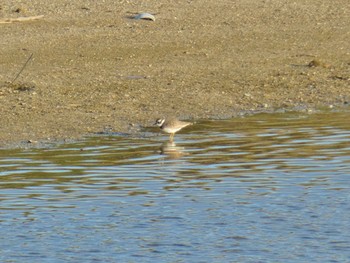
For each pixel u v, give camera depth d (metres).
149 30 45.56
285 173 23.47
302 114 31.55
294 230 19.42
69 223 19.80
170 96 33.97
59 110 31.45
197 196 21.61
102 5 50.31
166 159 25.00
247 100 33.78
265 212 20.50
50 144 27.08
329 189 22.11
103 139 27.73
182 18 48.31
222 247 18.48
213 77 37.28
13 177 23.22
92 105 32.28
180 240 18.86
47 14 48.03
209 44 43.34
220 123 30.06
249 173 23.50
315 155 25.28
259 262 17.75
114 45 42.44
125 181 22.81
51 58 39.94
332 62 40.56
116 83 35.78
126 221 19.92
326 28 47.19
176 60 40.19
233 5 51.47
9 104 32.12
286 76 37.75
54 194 21.73
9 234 19.14
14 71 37.44
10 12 48.12
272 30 46.53
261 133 28.30
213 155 25.45
